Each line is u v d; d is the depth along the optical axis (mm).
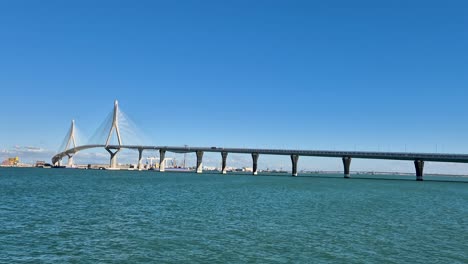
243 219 47469
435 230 42812
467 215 57250
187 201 68312
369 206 65938
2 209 53031
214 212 53438
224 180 167500
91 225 41438
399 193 105625
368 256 30656
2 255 28922
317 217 50469
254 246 32906
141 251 30750
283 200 74188
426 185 172500
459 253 32062
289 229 41094
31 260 27844
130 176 199500
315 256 30266
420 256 30969
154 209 55812
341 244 34438
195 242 33969
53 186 105875
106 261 27984
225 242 34156
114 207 57531
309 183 157750
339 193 97750
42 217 46281
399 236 38719
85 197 73250
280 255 30297
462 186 174000
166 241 34188
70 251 30375
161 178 177625
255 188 112562
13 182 124875
